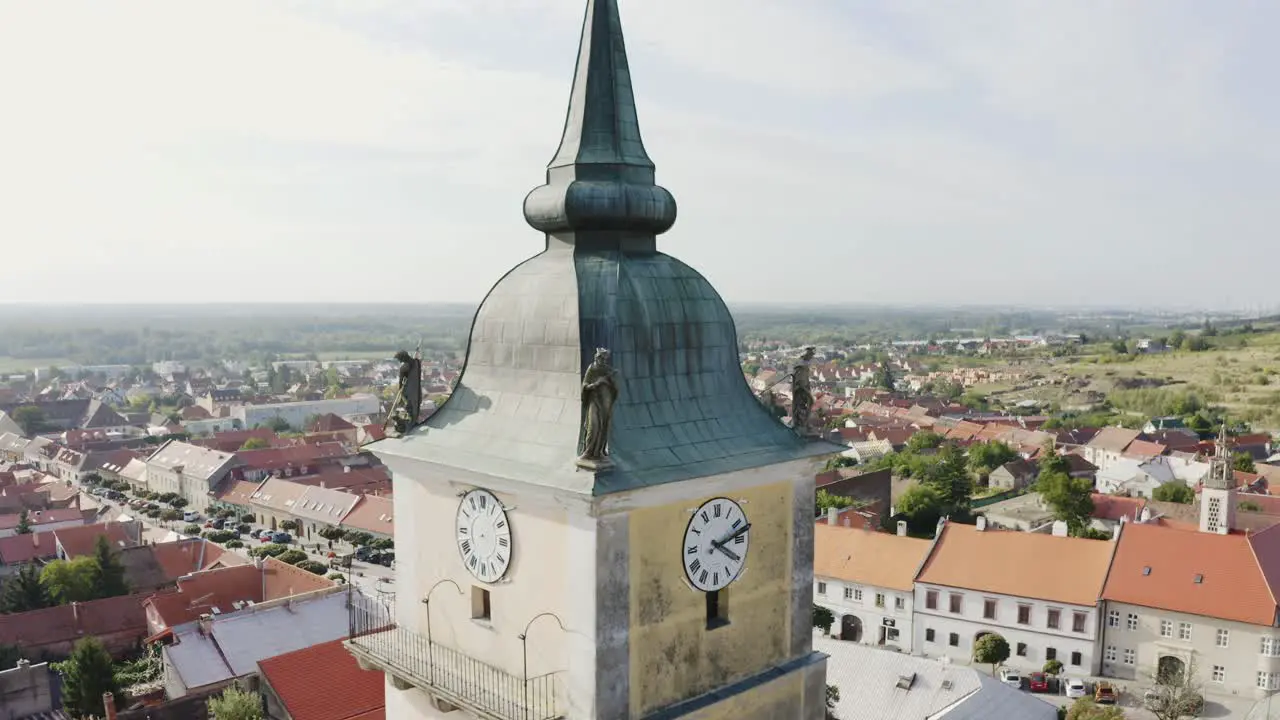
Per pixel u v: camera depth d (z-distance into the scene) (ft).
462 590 61.77
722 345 64.23
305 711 160.45
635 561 54.54
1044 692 242.58
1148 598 243.19
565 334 58.44
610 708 53.57
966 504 424.46
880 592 277.03
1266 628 228.63
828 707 180.75
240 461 548.72
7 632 280.10
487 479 57.67
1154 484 491.72
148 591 341.82
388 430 66.74
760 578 62.54
